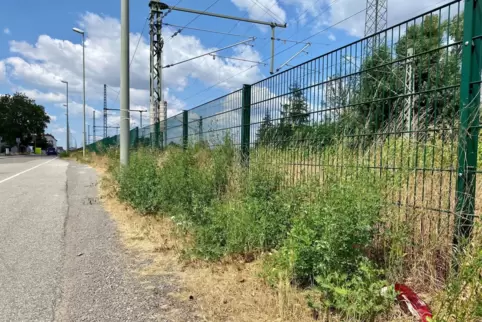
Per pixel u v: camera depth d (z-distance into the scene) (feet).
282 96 17.62
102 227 19.25
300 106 16.31
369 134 12.70
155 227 18.35
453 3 10.11
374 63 12.62
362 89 13.10
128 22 34.83
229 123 22.80
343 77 13.93
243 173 20.04
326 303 9.01
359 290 8.84
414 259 10.54
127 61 34.86
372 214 10.27
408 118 11.43
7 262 13.85
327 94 14.75
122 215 21.85
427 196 10.58
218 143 23.68
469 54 9.45
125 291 11.18
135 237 17.07
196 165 23.75
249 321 9.17
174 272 12.66
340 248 9.78
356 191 10.62
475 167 9.50
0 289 11.43
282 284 10.27
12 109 268.62
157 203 21.84
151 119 68.13
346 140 13.61
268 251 13.70
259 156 19.15
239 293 10.66
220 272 12.36
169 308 10.03
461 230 9.40
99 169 65.77
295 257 10.40
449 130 10.27
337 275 9.27
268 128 18.78
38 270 13.01
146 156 31.27
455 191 9.72
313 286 10.36
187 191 20.48
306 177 15.52
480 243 7.93
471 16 9.39
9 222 20.45
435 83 10.71
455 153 9.98
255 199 15.84
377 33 12.50
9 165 80.48
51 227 19.29
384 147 12.06
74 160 123.24
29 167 72.54
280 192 15.87
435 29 10.84
